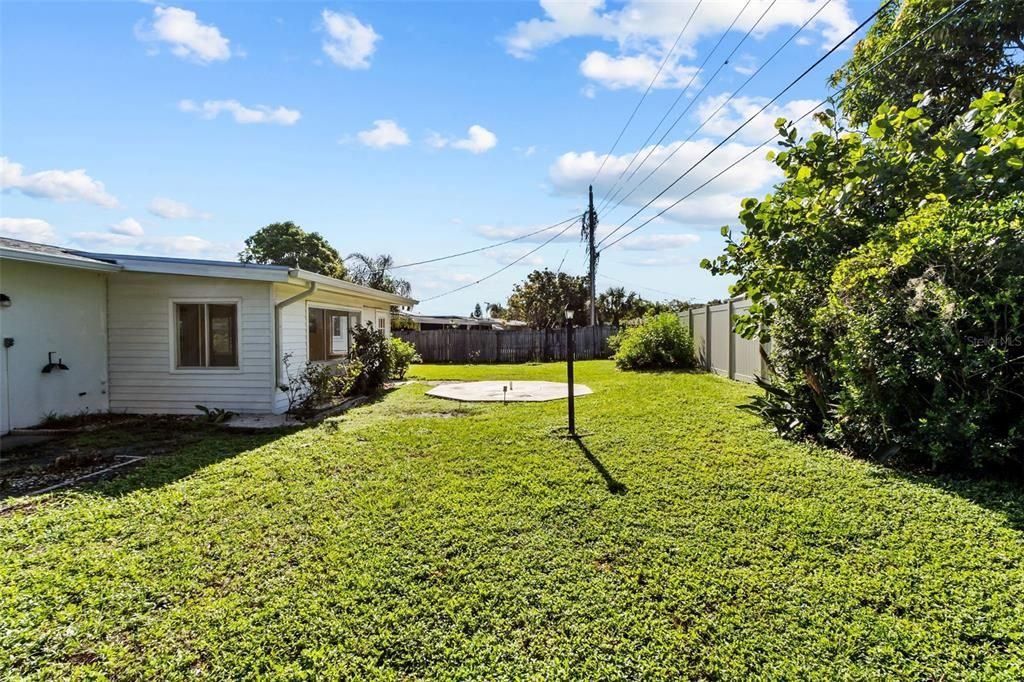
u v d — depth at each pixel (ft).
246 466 16.16
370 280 92.43
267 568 9.69
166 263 25.43
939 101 28.07
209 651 7.40
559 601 8.49
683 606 8.29
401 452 17.81
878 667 6.82
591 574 9.34
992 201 14.08
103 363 26.81
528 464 16.05
